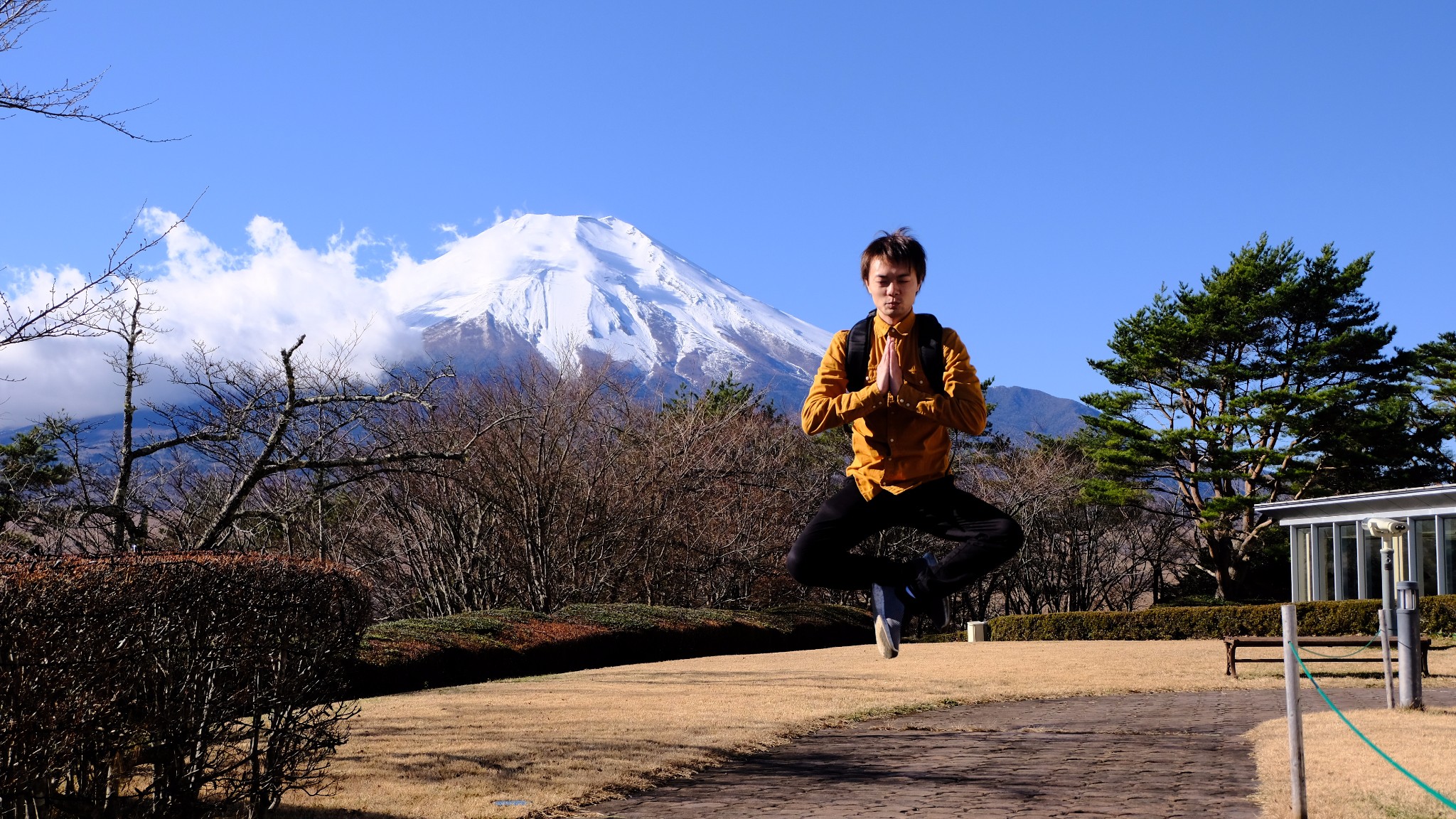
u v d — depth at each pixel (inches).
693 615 987.3
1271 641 714.8
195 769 259.0
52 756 214.5
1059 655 911.0
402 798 304.7
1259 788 321.1
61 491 516.1
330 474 845.2
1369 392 1513.3
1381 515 1199.6
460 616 802.2
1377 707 523.8
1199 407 1667.1
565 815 301.0
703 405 1443.2
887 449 120.5
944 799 319.6
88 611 220.4
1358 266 1508.4
